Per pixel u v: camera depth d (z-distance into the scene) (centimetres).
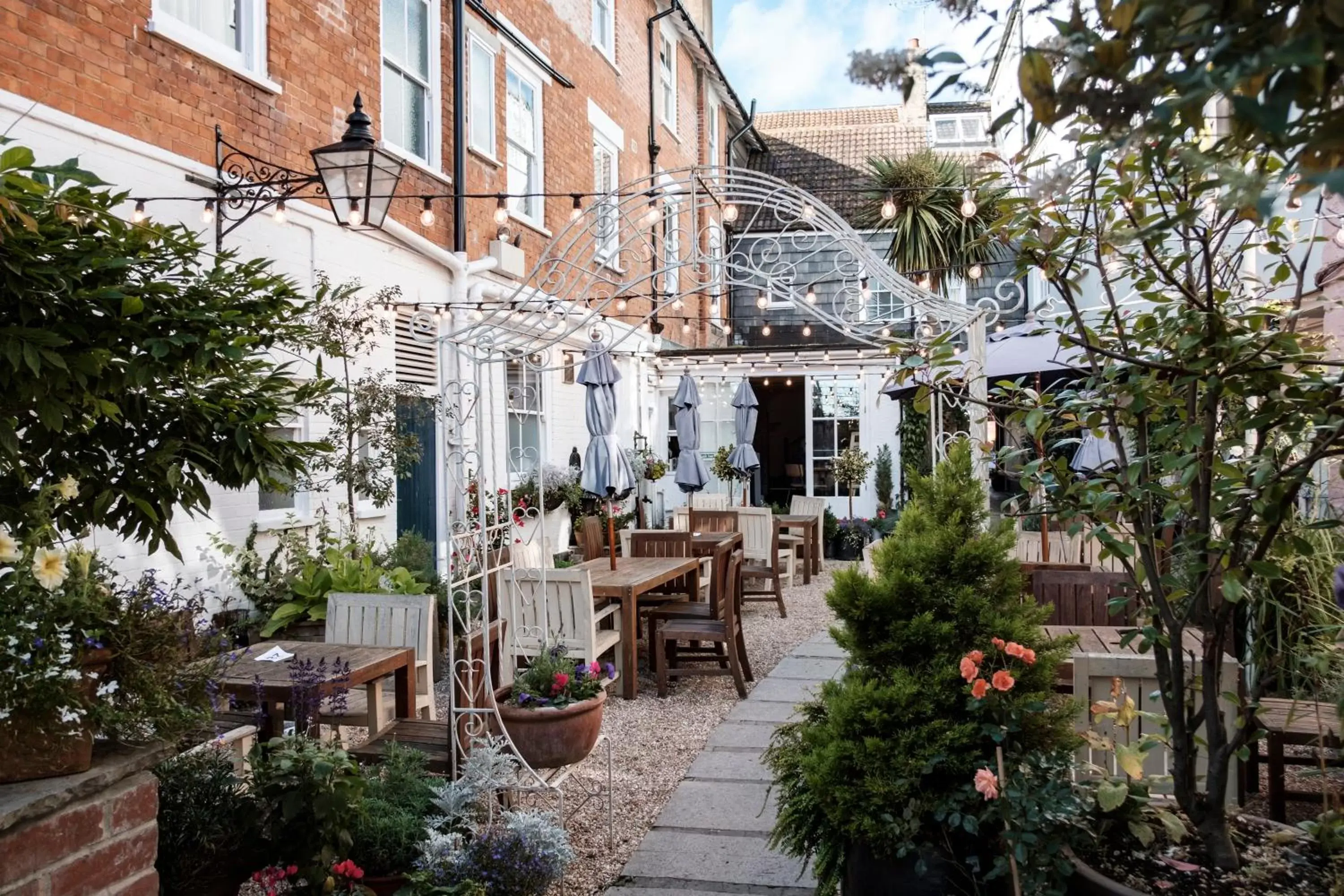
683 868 367
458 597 578
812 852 320
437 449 874
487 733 393
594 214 420
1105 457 467
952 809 271
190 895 279
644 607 814
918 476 335
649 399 1509
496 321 427
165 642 241
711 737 545
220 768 307
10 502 217
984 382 379
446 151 895
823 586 1142
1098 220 254
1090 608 529
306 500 711
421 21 877
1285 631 409
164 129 568
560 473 1110
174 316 200
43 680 200
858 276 411
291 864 294
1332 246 428
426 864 312
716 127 1847
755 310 1809
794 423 1984
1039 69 111
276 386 236
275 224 662
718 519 1056
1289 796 366
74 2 507
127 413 218
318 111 710
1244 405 251
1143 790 272
